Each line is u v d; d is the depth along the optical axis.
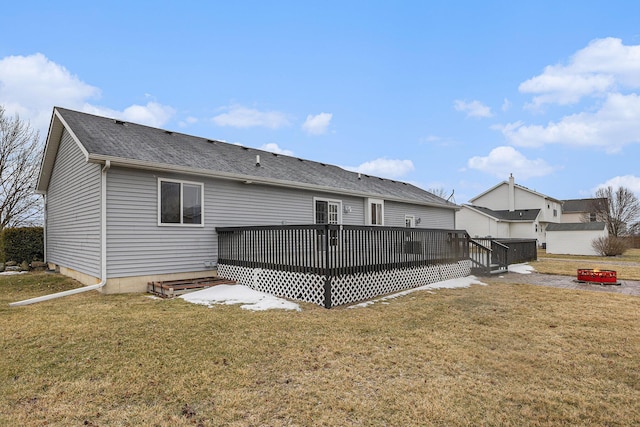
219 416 2.85
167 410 2.94
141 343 4.44
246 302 6.84
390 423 2.77
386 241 8.33
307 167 14.55
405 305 6.91
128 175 7.83
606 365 3.93
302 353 4.20
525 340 4.79
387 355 4.17
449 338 4.84
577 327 5.43
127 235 7.79
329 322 5.54
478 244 12.25
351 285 7.18
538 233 33.34
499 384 3.45
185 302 6.79
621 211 38.50
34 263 12.82
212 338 4.67
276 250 7.68
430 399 3.14
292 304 6.74
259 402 3.07
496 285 9.84
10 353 4.08
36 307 6.32
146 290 8.02
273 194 10.69
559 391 3.32
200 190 9.03
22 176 16.97
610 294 8.35
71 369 3.69
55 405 3.00
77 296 7.30
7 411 2.90
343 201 13.10
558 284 10.26
